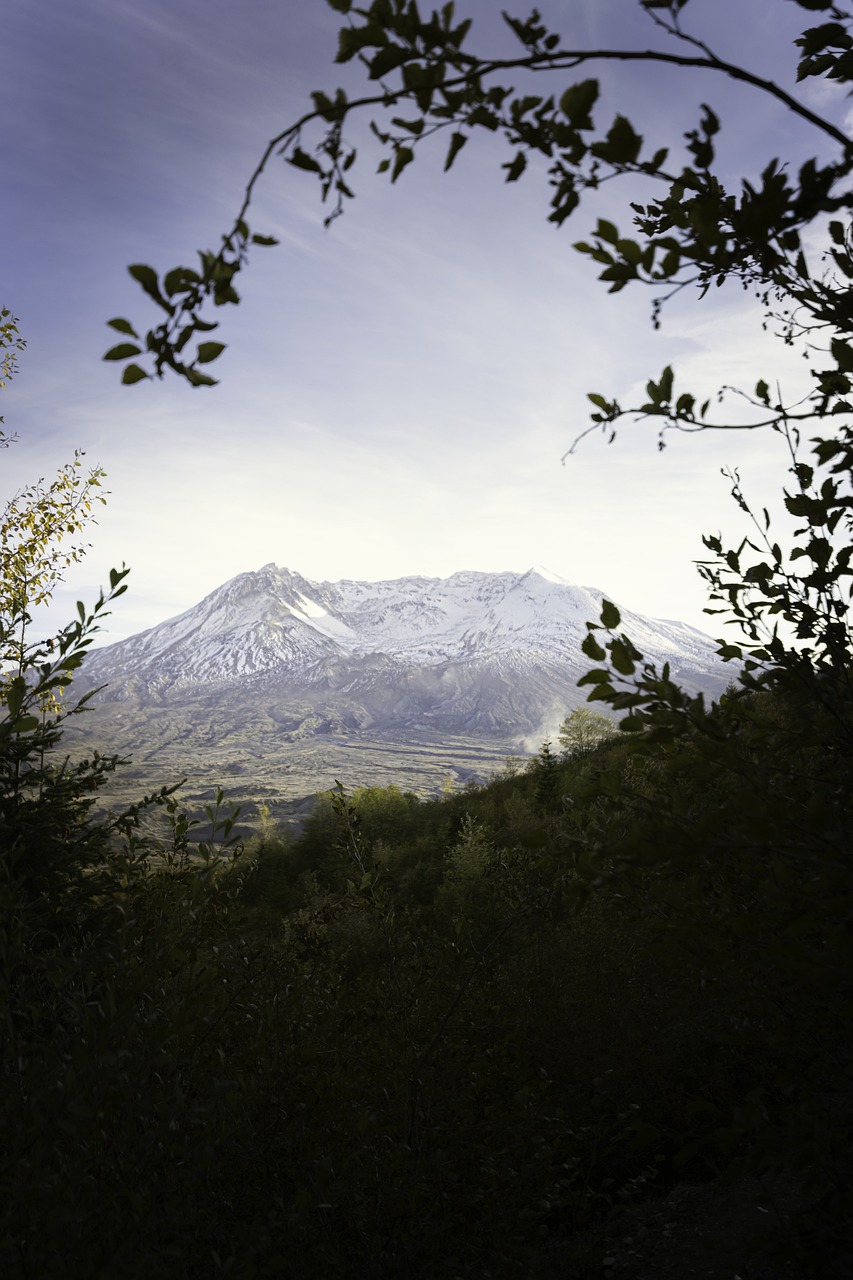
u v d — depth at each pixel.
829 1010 2.14
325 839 33.91
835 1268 1.91
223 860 3.39
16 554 10.31
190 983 2.92
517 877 5.30
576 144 1.32
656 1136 2.19
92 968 2.54
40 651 2.72
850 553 2.17
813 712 2.15
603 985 5.05
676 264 1.43
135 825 3.78
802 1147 1.92
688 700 1.71
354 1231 3.36
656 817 1.77
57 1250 1.84
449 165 1.36
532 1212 3.53
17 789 4.42
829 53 2.07
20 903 2.56
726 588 2.38
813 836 1.62
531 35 1.20
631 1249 3.62
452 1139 4.00
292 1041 3.65
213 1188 2.92
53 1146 1.99
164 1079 2.61
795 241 1.31
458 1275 3.17
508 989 5.27
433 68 1.21
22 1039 2.39
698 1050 4.31
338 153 1.23
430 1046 4.20
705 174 1.60
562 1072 4.98
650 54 1.18
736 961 2.19
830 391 1.83
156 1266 1.96
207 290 1.25
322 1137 3.46
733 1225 3.54
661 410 1.71
